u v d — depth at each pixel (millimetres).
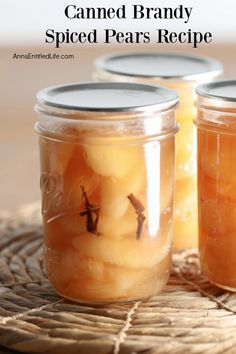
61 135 491
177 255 619
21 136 1042
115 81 584
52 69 1171
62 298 539
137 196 497
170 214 525
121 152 487
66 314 509
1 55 1160
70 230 506
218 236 532
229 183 518
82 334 479
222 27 1004
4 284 564
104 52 1176
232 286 538
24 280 572
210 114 518
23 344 476
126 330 487
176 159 597
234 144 511
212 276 546
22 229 672
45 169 515
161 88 537
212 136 521
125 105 489
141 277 514
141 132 488
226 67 1127
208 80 616
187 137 596
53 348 470
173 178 524
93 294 514
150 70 634
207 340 473
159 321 501
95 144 484
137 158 491
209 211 535
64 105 483
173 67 649
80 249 505
